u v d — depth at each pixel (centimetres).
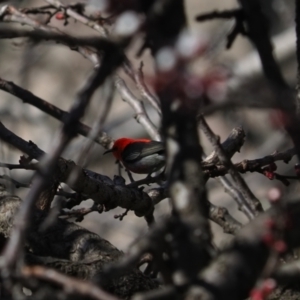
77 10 1006
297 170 641
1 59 2075
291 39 1936
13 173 1792
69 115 330
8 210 714
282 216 384
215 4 2634
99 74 333
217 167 723
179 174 377
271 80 438
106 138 1051
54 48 2564
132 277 605
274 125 362
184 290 360
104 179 792
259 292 408
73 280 333
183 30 352
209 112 379
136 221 2022
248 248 374
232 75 347
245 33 523
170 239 377
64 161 662
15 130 2020
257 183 1739
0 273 324
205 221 374
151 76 340
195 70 346
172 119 371
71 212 757
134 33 348
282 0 2002
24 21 931
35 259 614
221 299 354
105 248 658
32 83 2525
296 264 422
